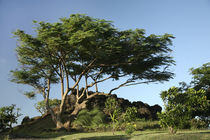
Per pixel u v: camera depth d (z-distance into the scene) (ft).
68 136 54.03
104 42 59.41
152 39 61.62
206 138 36.35
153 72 75.51
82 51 64.13
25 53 72.02
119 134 53.88
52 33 54.49
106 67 79.82
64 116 88.84
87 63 79.51
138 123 73.41
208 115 75.46
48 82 85.51
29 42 61.98
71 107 93.45
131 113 54.70
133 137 43.91
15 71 81.76
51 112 80.59
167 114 44.75
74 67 85.46
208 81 98.02
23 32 60.80
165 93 46.29
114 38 60.75
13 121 77.66
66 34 57.52
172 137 38.37
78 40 54.08
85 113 80.48
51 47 63.00
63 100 77.92
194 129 61.87
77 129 73.97
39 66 79.87
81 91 98.68
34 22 55.06
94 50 61.26
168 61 70.28
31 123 91.15
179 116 44.68
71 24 55.36
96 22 55.11
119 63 72.38
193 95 46.91
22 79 82.64
